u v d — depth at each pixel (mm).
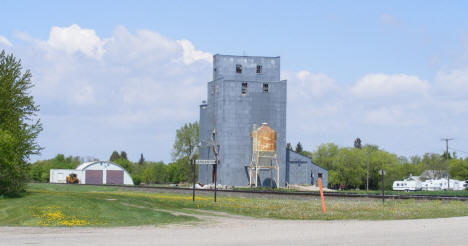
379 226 30406
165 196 71625
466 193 93312
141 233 27016
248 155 118125
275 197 71500
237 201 60094
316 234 26391
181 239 24531
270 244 22875
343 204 53656
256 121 119125
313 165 124312
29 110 57438
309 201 60562
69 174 162750
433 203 53469
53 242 23375
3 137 51781
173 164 197125
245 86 119375
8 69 56031
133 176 192250
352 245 22578
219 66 124062
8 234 26469
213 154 120375
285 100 120875
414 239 24391
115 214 36969
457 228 28828
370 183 168875
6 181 52562
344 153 166375
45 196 47469
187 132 168750
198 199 64312
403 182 137250
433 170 184875
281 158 119062
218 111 119375
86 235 26000
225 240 24188
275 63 126562
